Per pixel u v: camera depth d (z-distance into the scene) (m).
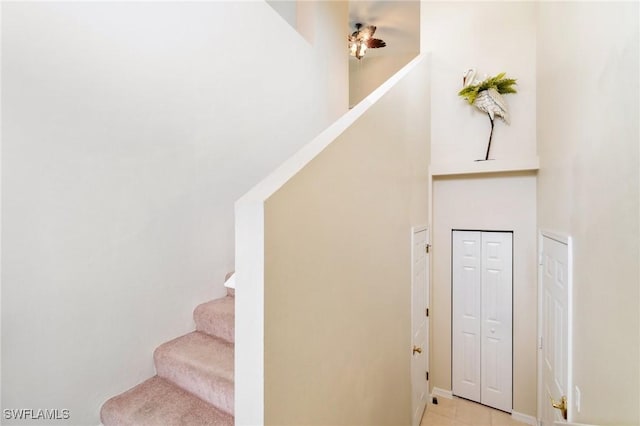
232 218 2.38
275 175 1.11
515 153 3.23
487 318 3.46
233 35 2.39
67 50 1.43
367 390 1.77
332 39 3.90
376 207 1.90
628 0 1.14
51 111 1.37
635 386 1.07
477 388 3.50
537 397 3.01
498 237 3.40
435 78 3.64
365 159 1.73
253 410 0.96
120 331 1.65
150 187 1.80
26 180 1.30
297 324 1.12
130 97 1.69
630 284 1.11
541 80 2.86
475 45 3.43
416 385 3.00
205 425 1.40
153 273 1.82
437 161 3.61
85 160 1.50
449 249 3.64
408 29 5.44
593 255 1.49
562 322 2.08
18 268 1.28
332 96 3.90
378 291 1.94
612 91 1.29
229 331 1.89
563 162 2.09
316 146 1.32
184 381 1.65
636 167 1.07
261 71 2.68
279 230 1.01
